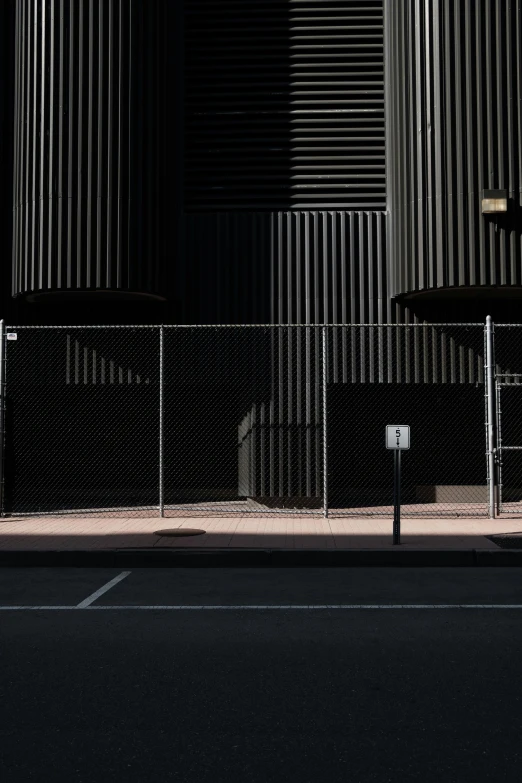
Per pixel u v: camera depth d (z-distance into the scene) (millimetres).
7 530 11180
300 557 9383
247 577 8586
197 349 14188
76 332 14375
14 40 14906
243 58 14914
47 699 4586
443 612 6805
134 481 15930
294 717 4285
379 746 3895
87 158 13539
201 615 6723
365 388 15891
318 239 14281
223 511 12227
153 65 13984
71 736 4035
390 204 14297
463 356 14266
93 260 13453
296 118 14836
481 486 15203
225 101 14969
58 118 13594
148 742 3953
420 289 13562
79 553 9414
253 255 14219
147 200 13750
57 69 13609
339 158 14688
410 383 14180
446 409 15914
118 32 13727
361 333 14125
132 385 15453
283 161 14750
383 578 8492
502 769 3637
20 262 13820
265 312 14180
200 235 14297
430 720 4234
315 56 14891
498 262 13375
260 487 14039
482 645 5723
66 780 3527
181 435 16062
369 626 6301
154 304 14438
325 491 12477
